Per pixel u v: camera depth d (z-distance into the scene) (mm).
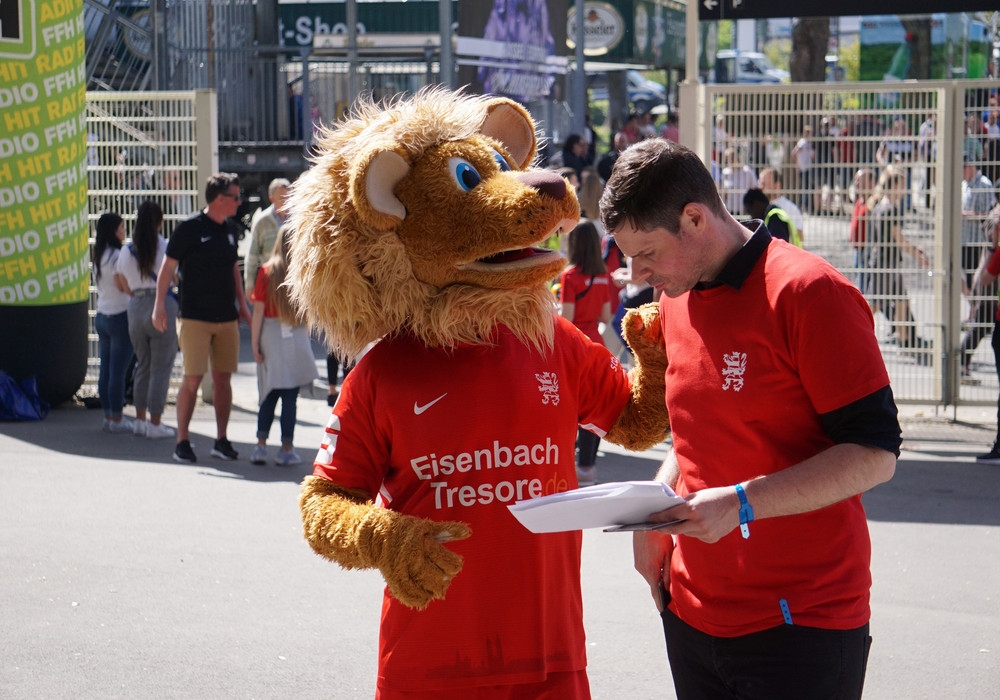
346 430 2654
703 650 2650
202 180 10008
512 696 2662
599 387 2912
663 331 2789
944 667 4359
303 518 2561
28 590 5133
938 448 8180
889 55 17625
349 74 14883
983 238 8875
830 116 8852
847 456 2309
